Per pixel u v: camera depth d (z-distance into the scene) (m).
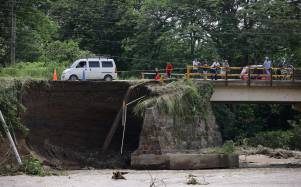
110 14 96.44
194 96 58.56
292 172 50.59
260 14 87.75
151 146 54.06
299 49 87.75
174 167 53.53
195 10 87.81
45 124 56.66
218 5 88.81
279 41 87.31
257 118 97.75
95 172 50.78
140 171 52.03
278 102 61.94
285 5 87.75
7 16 80.62
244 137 92.50
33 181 43.41
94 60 68.75
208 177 46.66
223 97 60.97
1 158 49.09
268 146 86.88
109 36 96.62
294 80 61.00
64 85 56.56
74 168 54.16
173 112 56.12
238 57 89.75
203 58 86.19
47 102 56.28
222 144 61.66
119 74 88.12
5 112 51.91
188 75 60.25
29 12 82.94
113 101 58.12
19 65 70.12
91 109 58.12
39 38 88.94
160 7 88.12
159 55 89.88
